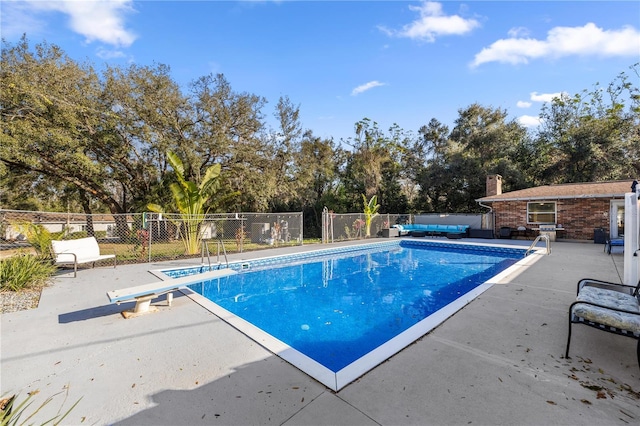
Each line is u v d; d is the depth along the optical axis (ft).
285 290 24.03
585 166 69.15
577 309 10.18
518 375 8.86
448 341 11.27
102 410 7.52
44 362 10.09
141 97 49.06
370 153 80.84
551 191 51.70
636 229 15.10
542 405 7.44
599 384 8.36
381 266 34.09
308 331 15.53
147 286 15.75
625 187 45.50
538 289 18.51
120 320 14.19
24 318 14.40
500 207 55.52
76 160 42.93
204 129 56.03
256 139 61.46
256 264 33.65
